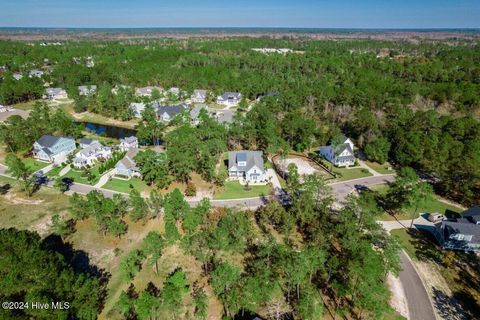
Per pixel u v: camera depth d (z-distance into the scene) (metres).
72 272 40.81
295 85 148.62
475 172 69.06
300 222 58.00
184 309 42.47
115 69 187.38
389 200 66.50
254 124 100.25
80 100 136.75
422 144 81.56
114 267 49.34
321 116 119.31
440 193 72.94
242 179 77.06
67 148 92.56
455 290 46.19
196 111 126.88
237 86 160.75
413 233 58.56
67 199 67.69
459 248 53.72
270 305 43.06
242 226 53.31
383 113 115.88
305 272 42.28
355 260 40.81
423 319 41.34
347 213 53.16
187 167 72.25
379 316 37.56
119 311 41.72
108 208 54.81
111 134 112.62
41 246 45.09
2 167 82.56
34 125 99.25
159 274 48.00
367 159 90.12
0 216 61.59
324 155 90.81
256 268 47.19
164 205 57.00
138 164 76.12
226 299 42.06
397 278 48.00
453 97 126.12
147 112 119.75
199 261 50.69
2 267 37.91
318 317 39.56
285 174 79.19
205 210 56.41
